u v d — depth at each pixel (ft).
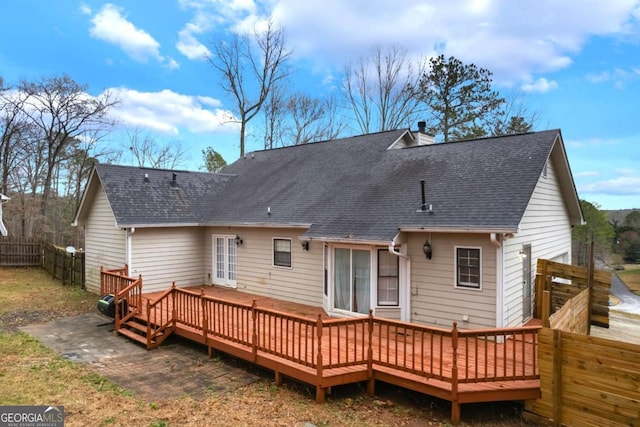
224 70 94.58
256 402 20.90
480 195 29.91
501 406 20.90
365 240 30.42
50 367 25.34
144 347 30.27
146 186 49.14
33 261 67.00
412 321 30.86
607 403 17.34
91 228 50.55
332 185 42.96
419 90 92.17
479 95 87.76
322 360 22.00
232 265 46.75
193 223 47.55
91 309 41.65
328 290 34.58
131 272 43.47
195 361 27.32
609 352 17.33
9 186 95.35
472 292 28.04
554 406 18.81
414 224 29.58
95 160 106.22
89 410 19.44
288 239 40.52
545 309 22.18
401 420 19.47
